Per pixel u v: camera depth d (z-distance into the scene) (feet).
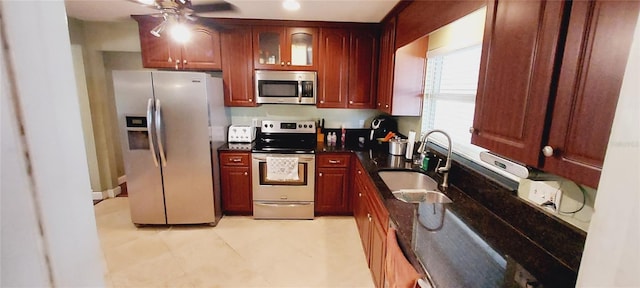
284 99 10.50
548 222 3.86
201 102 9.06
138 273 7.43
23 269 1.10
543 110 2.80
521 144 3.13
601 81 2.24
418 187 7.57
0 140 0.98
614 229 1.33
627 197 1.26
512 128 3.27
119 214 10.70
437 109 8.63
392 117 11.78
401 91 9.07
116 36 10.95
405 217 4.83
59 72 1.21
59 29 1.21
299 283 7.16
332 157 10.28
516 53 3.18
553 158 2.73
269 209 10.52
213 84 9.53
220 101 10.21
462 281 3.21
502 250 3.84
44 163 1.15
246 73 10.36
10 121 1.02
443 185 6.45
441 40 8.00
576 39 2.44
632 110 1.23
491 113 3.66
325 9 8.54
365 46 10.41
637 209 1.22
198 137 9.27
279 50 10.25
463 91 7.19
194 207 9.75
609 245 1.35
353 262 8.01
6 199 1.02
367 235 7.60
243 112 11.77
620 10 2.08
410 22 7.30
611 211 1.34
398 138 9.77
